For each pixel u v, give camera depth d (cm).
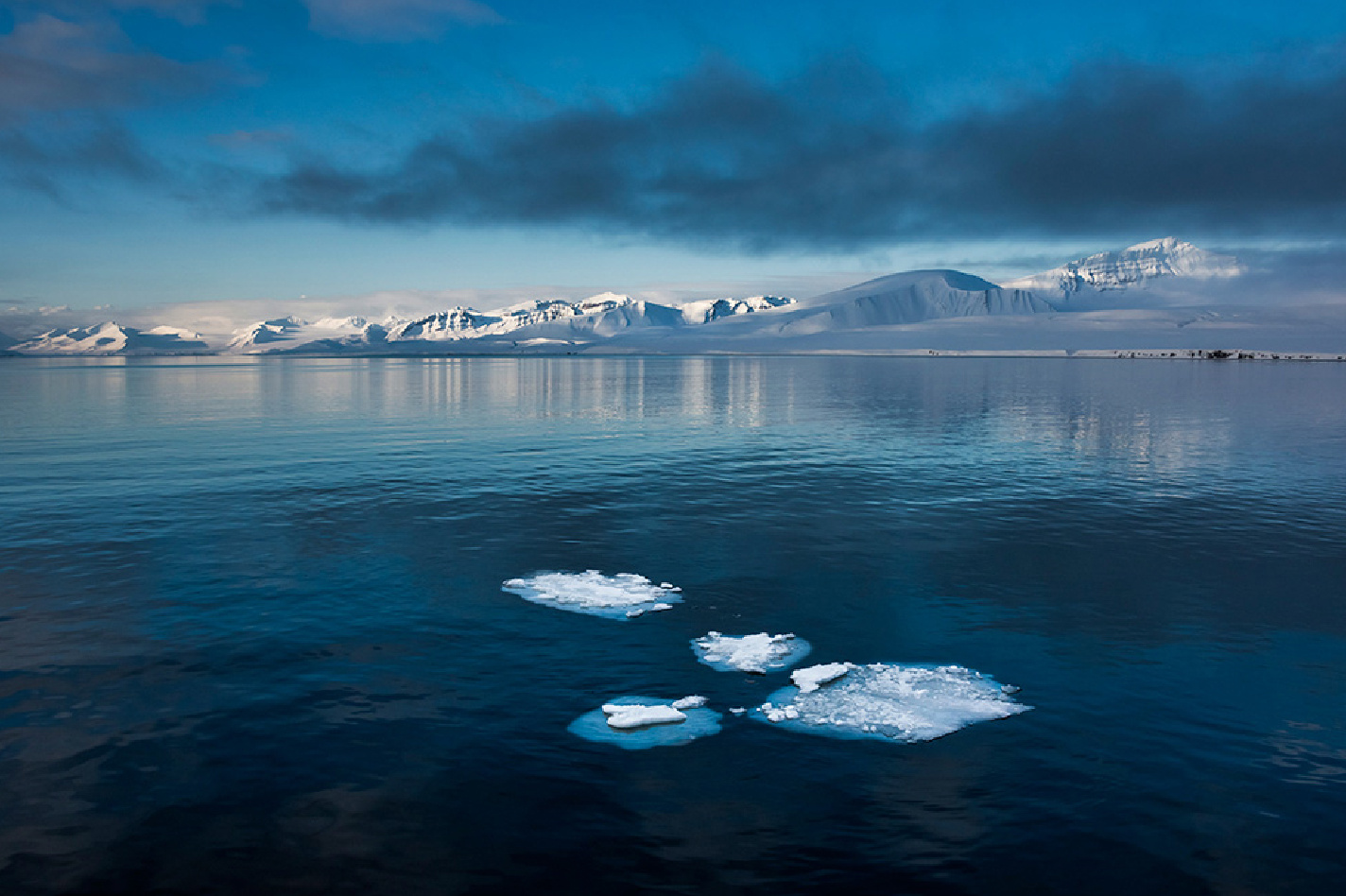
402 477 3419
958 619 1772
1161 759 1210
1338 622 1755
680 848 1005
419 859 979
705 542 2389
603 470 3644
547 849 1000
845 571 2108
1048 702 1386
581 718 1324
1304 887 941
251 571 2064
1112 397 8588
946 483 3347
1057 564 2175
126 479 3328
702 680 1466
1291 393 9125
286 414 6462
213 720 1298
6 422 5762
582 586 1959
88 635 1631
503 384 11862
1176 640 1658
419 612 1777
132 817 1051
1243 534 2502
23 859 968
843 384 11725
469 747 1230
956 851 1002
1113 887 940
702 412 6719
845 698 1399
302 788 1119
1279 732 1289
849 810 1084
